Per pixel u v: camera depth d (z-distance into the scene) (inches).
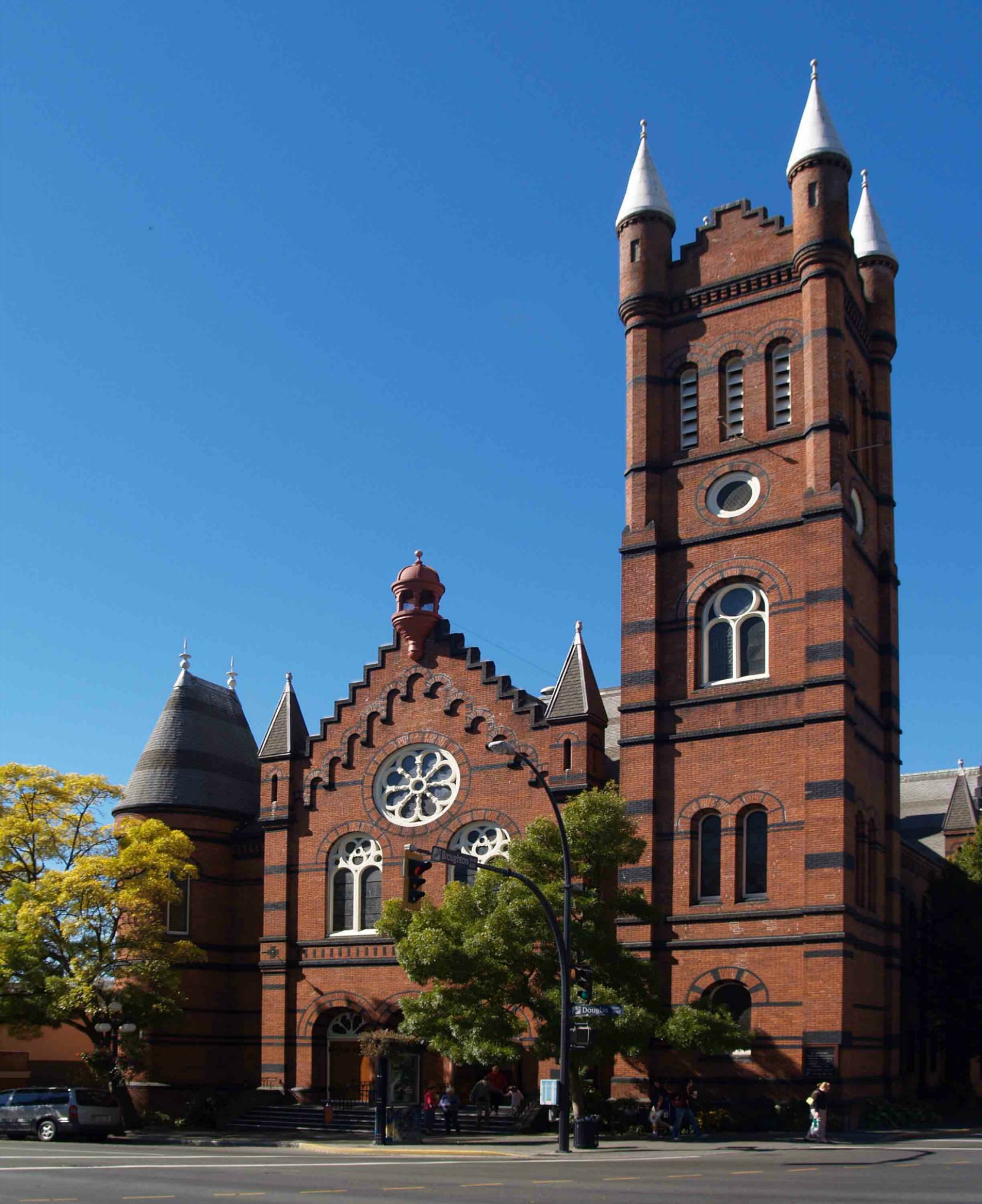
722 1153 1315.2
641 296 1980.8
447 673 2033.7
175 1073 2071.9
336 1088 1996.8
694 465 1903.3
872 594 1905.8
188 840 1961.1
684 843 1745.8
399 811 2028.8
